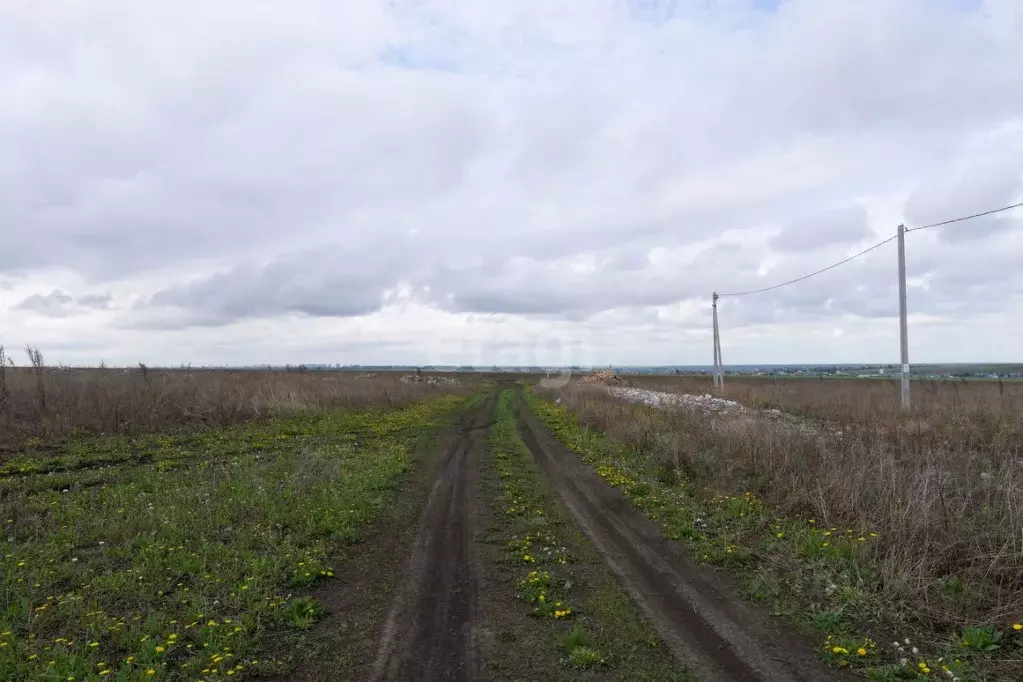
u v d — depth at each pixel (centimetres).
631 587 648
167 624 528
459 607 596
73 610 540
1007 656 480
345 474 1167
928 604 561
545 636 531
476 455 1546
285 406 2020
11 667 438
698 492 1062
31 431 1370
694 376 6819
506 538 828
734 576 680
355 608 593
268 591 607
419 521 920
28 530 754
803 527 803
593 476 1266
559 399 3462
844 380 4022
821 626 541
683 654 494
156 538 744
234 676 452
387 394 2864
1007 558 625
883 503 774
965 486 859
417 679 455
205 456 1300
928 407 1741
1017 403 1644
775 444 1129
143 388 1844
